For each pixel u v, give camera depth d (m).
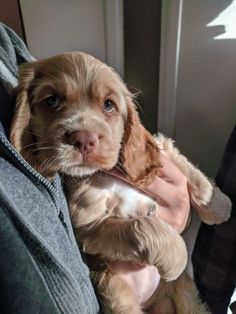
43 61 0.16
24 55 0.19
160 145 0.23
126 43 0.27
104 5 0.25
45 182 0.13
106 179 0.18
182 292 0.23
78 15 0.26
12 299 0.10
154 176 0.20
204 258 0.25
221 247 0.24
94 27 0.26
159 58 0.26
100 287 0.18
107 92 0.17
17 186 0.11
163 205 0.20
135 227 0.17
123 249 0.17
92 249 0.17
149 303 0.21
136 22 0.26
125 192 0.18
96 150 0.15
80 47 0.27
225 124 0.26
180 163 0.23
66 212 0.14
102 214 0.17
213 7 0.23
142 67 0.27
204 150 0.27
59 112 0.15
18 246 0.10
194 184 0.23
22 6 0.26
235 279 0.24
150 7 0.25
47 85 0.15
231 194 0.23
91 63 0.17
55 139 0.14
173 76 0.26
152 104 0.28
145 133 0.20
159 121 0.27
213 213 0.23
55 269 0.11
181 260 0.18
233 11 0.23
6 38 0.18
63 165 0.14
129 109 0.19
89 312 0.14
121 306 0.18
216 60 0.25
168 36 0.24
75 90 0.16
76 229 0.17
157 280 0.20
